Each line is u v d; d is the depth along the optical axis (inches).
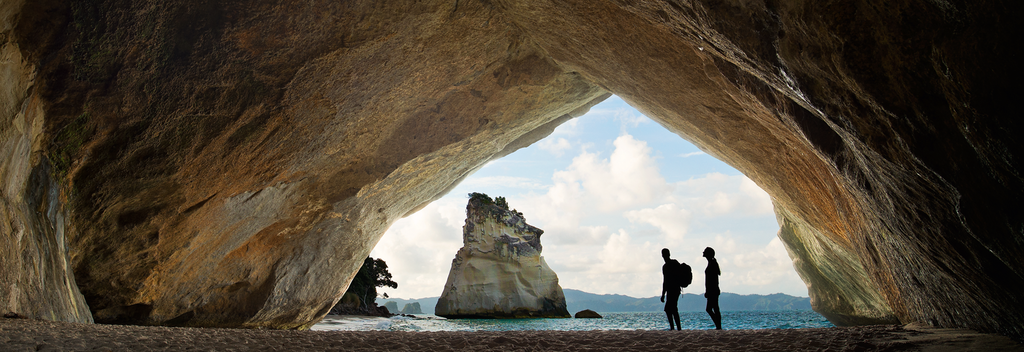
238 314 532.7
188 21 335.9
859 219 299.9
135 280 428.1
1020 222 116.0
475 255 2775.6
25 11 298.4
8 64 284.8
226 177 421.1
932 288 248.1
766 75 186.5
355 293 2258.9
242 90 374.0
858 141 168.2
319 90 401.7
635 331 310.3
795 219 603.2
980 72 99.1
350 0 355.9
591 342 229.8
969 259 163.3
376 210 613.3
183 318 498.9
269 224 505.0
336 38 373.7
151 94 346.9
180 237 430.3
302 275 576.4
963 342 180.5
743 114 329.7
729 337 251.3
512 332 285.4
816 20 132.1
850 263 573.0
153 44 334.0
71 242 370.6
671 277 380.8
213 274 496.7
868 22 118.8
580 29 354.6
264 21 345.7
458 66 457.4
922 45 109.7
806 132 236.1
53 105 324.8
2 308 228.1
